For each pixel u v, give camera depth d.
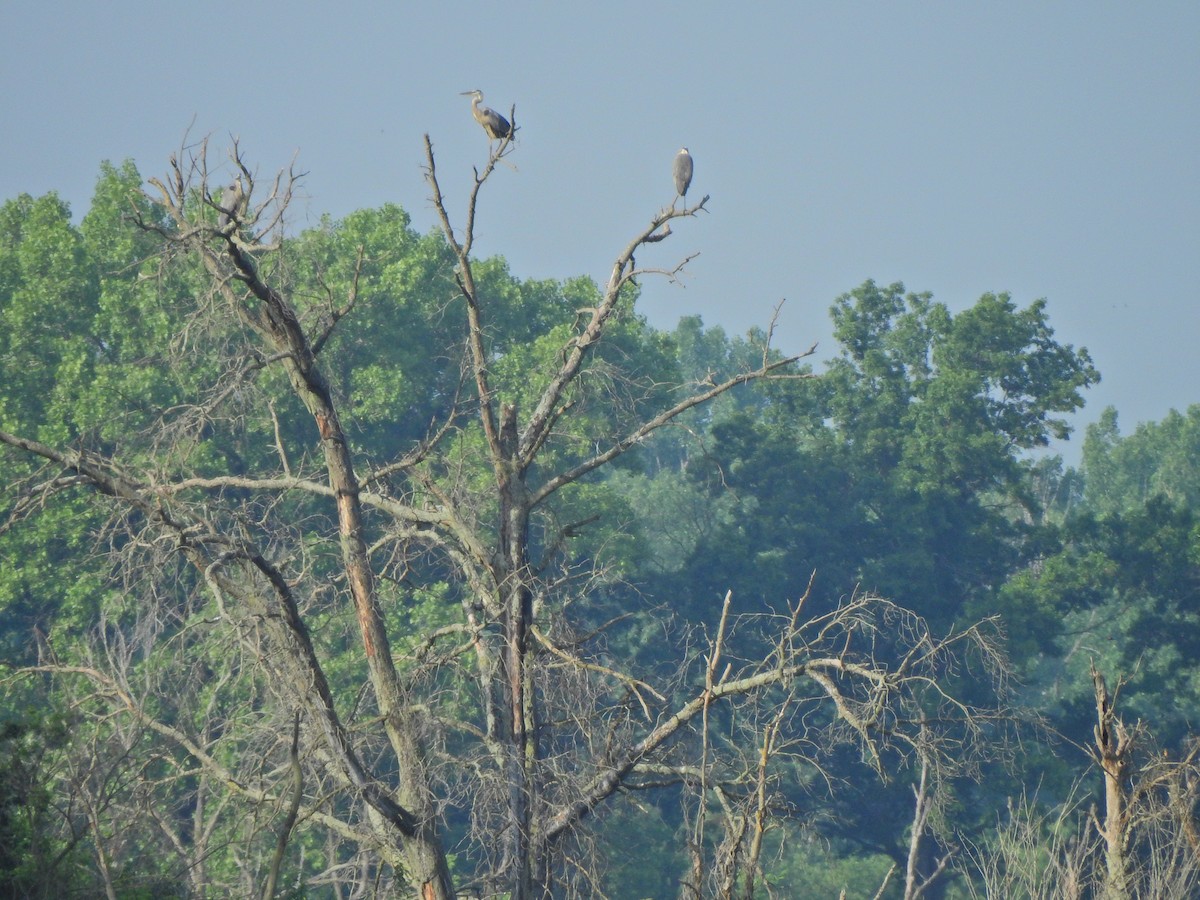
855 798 37.44
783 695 36.91
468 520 17.28
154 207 34.94
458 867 25.55
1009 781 35.25
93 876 13.70
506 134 16.52
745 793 16.86
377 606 16.19
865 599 16.17
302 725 15.45
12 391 34.22
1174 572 42.25
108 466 15.75
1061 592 41.25
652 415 38.78
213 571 15.09
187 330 16.25
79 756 14.02
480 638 17.08
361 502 17.59
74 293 35.44
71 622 29.22
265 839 18.11
